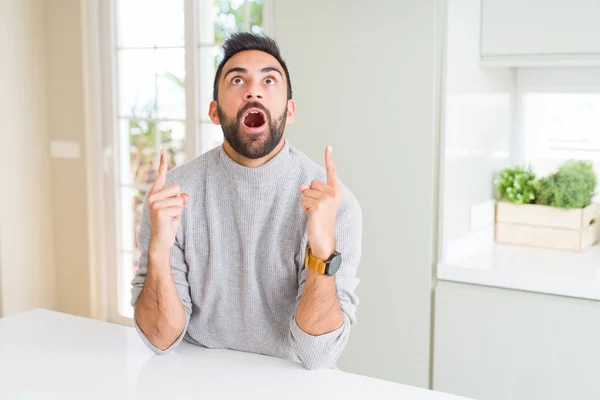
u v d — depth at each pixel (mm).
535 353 2248
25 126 3758
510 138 2889
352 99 2488
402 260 2455
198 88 3445
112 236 3812
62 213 3891
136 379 1315
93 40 3693
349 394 1254
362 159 2494
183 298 1507
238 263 1488
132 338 1544
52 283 3957
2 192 3672
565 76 2744
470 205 2596
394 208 2451
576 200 2537
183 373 1347
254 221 1454
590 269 2285
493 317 2301
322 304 1340
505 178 2711
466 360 2367
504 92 2783
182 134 3572
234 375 1340
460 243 2527
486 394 2352
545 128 2816
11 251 3736
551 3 2324
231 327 1524
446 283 2395
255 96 1342
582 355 2174
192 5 3393
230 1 3305
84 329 1599
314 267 1331
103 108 3758
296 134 2613
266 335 1508
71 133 3799
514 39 2420
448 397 1245
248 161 1428
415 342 2461
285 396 1241
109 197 3791
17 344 1503
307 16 2537
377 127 2453
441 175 2373
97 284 3854
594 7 2246
